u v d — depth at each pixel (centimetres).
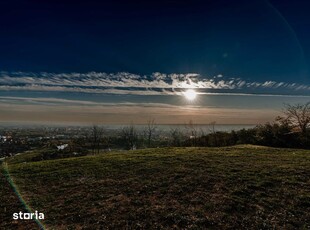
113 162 2531
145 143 6438
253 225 1188
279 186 1683
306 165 2233
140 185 1744
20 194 1659
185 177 1889
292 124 4631
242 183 1736
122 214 1308
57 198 1568
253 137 4950
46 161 2873
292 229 1155
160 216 1276
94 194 1606
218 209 1345
